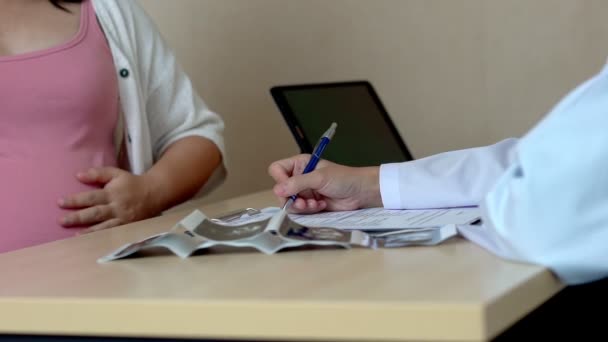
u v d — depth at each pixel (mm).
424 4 2682
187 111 1904
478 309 544
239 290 659
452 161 1130
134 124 1788
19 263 939
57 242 1115
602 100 683
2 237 1514
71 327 682
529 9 2672
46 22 1701
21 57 1601
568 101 701
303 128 1716
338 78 2646
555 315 897
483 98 2713
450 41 2699
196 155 1823
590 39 2650
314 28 2623
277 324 599
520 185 693
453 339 551
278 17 2596
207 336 624
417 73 2701
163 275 762
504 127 2721
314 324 587
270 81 2604
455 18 2688
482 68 2703
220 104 2572
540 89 2691
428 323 556
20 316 706
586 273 673
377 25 2662
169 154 1808
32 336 717
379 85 2684
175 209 2316
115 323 661
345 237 855
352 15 2643
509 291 591
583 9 2646
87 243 1078
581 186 666
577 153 670
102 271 819
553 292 677
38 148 1588
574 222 668
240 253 846
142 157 1805
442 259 739
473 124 2721
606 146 664
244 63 2582
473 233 821
